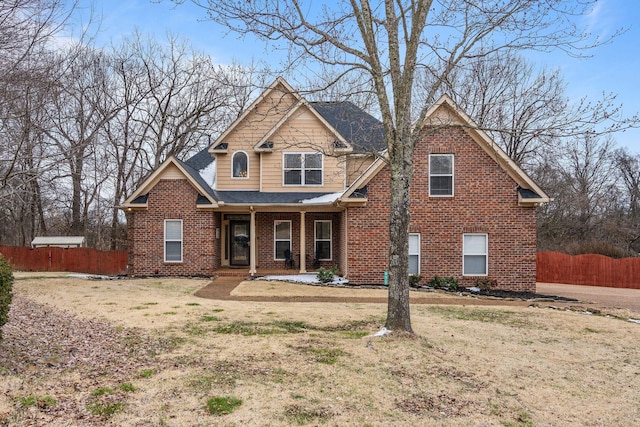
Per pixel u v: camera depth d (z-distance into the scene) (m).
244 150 20.11
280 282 16.75
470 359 7.19
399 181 8.18
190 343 7.61
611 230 34.25
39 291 13.80
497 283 16.25
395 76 8.27
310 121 19.62
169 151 31.83
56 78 8.75
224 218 20.75
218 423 4.63
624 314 12.03
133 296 12.96
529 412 5.34
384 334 8.07
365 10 8.20
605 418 5.29
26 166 9.80
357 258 16.47
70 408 4.84
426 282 16.31
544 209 35.31
